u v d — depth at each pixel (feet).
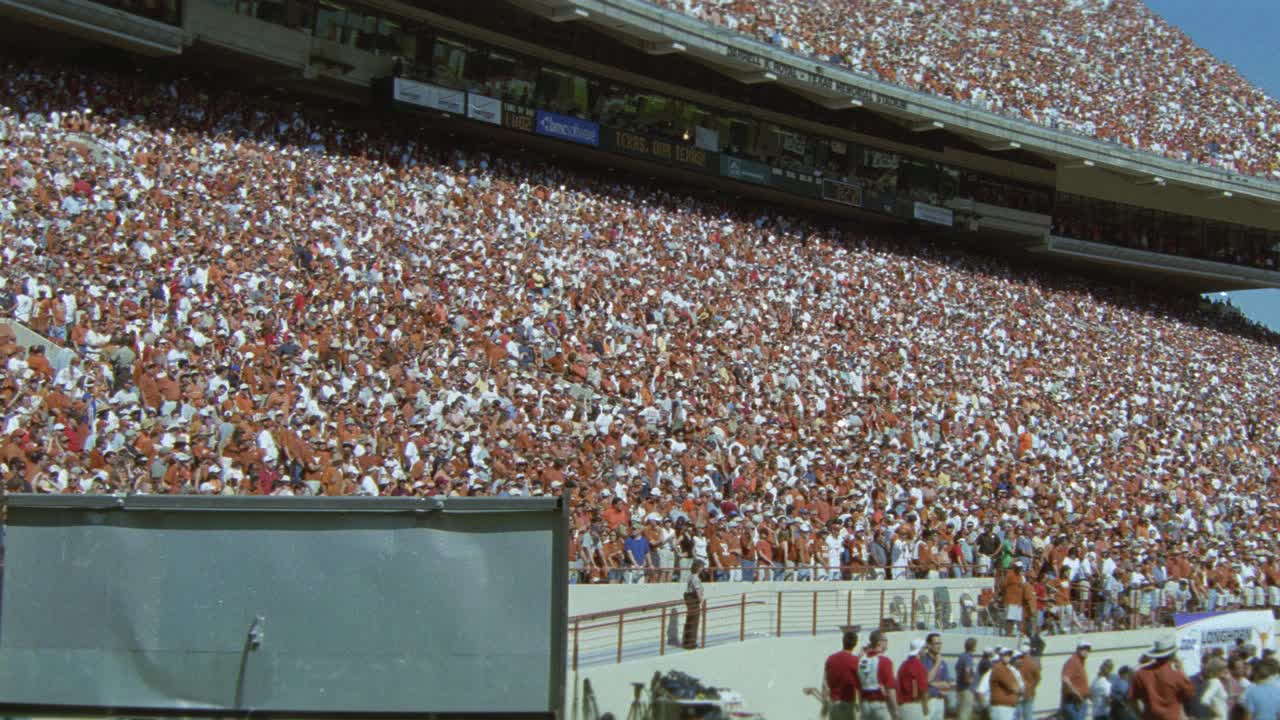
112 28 121.19
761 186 179.52
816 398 119.85
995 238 213.46
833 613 84.48
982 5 228.02
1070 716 66.08
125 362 78.74
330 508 47.70
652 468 90.99
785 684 73.72
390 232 116.88
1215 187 220.64
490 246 123.44
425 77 147.23
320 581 47.55
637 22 152.05
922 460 113.50
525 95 156.35
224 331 88.02
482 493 77.61
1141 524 114.21
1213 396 179.93
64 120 110.11
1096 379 166.81
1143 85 231.91
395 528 47.83
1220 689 60.23
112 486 66.23
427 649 47.42
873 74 182.80
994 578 92.84
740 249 155.22
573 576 74.43
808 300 149.38
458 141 157.48
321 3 138.72
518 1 146.41
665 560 80.07
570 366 105.40
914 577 91.81
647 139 167.53
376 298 102.83
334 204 117.91
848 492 99.04
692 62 169.58
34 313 82.17
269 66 136.77
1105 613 91.71
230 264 97.60
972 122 189.88
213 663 47.09
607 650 69.92
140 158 109.19
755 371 122.11
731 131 177.99
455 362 97.30
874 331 149.59
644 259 138.82
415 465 79.36
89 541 47.37
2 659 46.73
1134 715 60.34
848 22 198.59
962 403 137.08
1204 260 233.96
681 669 66.90
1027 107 205.16
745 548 84.48
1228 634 74.59
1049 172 213.87
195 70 138.41
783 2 194.59
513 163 152.66
